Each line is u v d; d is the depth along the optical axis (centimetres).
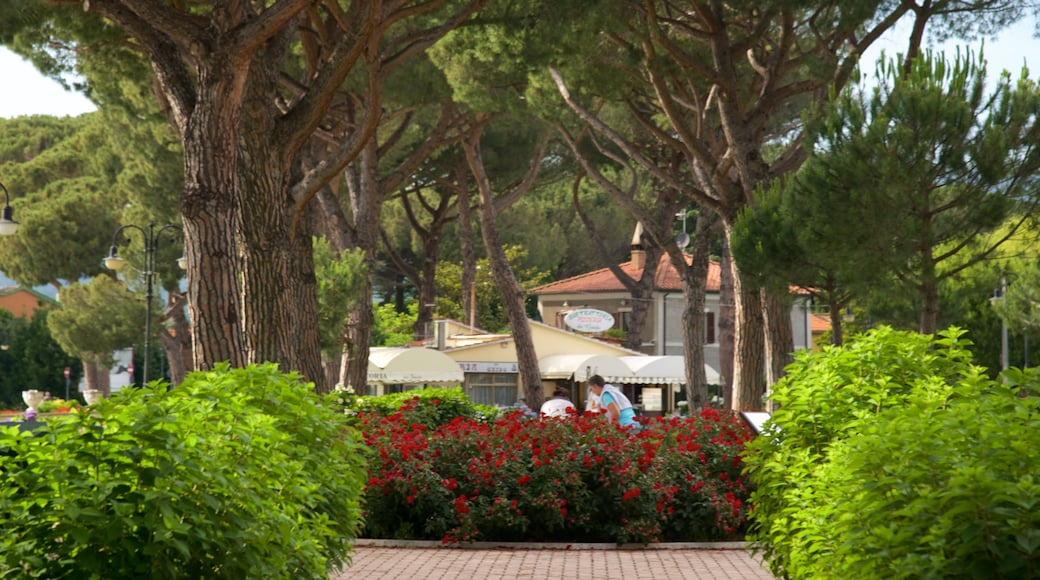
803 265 1734
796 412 718
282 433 637
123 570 477
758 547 762
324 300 2388
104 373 6025
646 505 1254
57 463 486
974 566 440
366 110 1538
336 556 718
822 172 1579
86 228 4562
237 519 518
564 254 6362
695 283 2944
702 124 2233
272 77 1445
